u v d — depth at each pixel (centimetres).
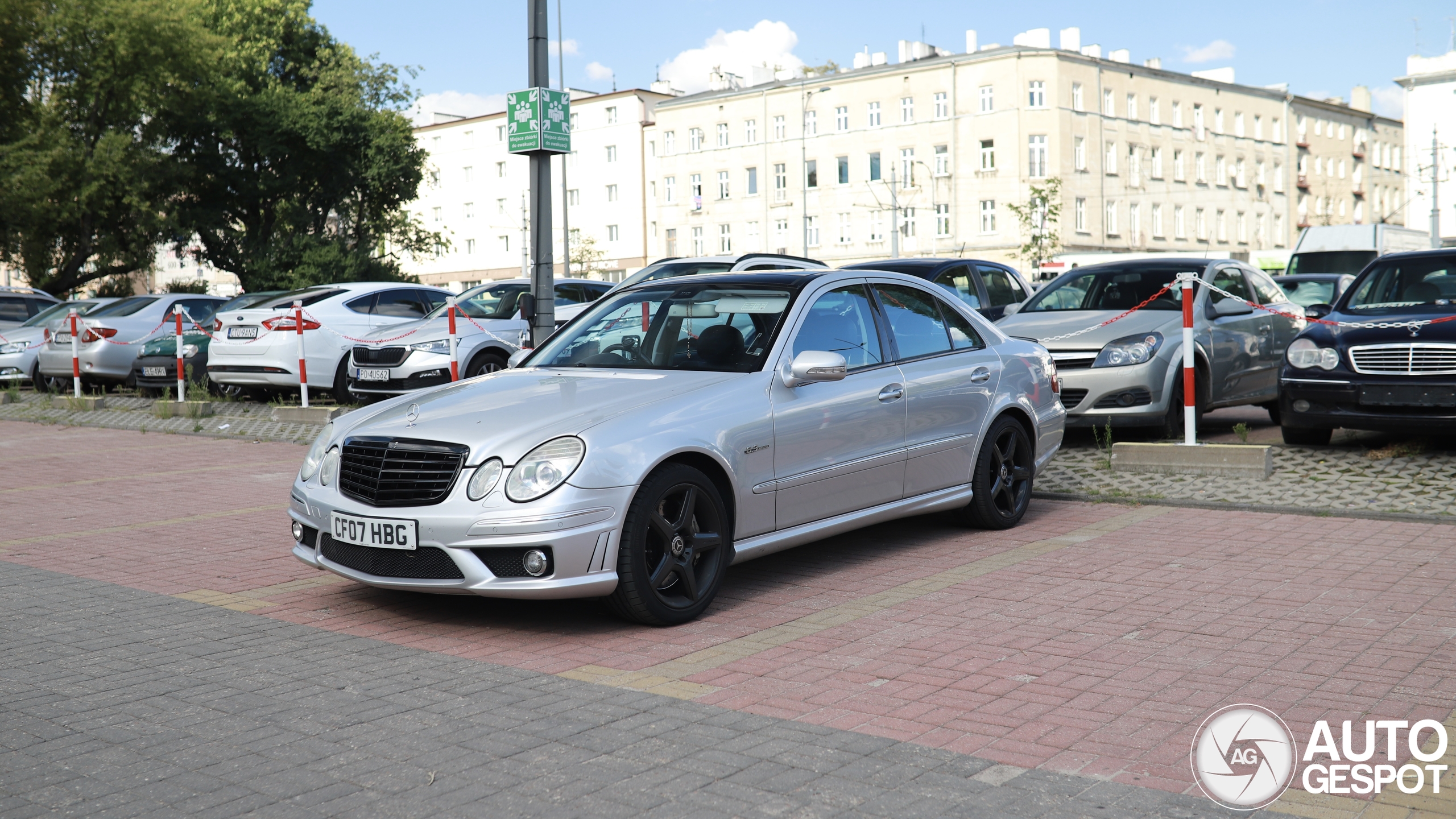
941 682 423
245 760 357
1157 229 7088
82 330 1797
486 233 9100
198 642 496
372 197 5184
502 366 1452
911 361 649
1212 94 7431
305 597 577
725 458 530
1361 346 893
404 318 1583
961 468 671
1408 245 3519
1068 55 6438
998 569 603
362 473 525
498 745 365
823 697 410
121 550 700
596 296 1605
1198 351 1010
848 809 314
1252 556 612
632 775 339
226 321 1542
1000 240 6481
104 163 3781
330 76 4962
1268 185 7925
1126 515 738
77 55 3825
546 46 1136
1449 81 7819
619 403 524
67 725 390
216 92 4416
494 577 485
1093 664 441
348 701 413
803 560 642
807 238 7225
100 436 1371
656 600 502
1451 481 787
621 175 8275
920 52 7206
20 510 859
